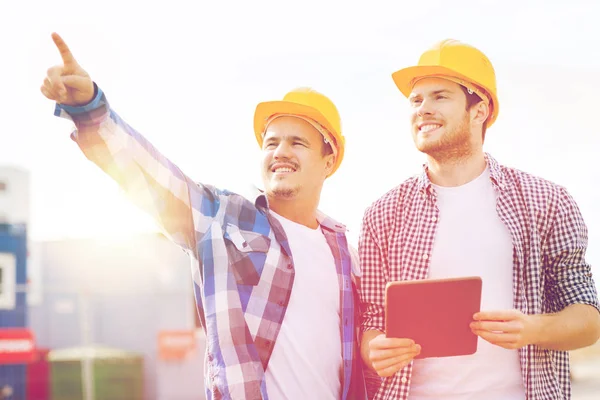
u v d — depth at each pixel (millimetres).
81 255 13164
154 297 12664
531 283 2516
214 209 2709
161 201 2531
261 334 2576
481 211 2613
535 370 2480
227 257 2617
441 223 2635
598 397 14102
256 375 2504
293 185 2826
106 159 2355
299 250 2791
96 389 12211
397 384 2555
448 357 2529
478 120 2645
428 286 2316
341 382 2756
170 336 12445
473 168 2654
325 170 2996
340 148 3045
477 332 2314
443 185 2682
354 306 2896
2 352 12227
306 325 2674
